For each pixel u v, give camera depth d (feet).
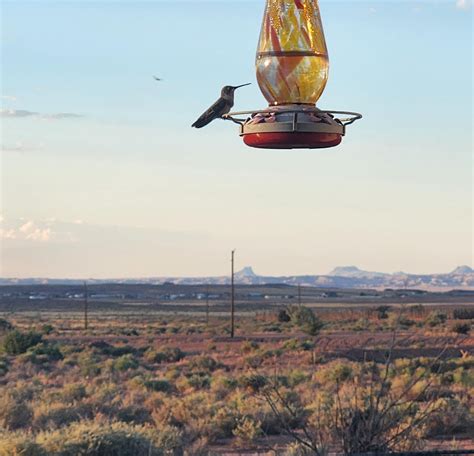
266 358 464.24
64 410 209.36
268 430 186.60
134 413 216.54
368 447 79.92
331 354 463.83
